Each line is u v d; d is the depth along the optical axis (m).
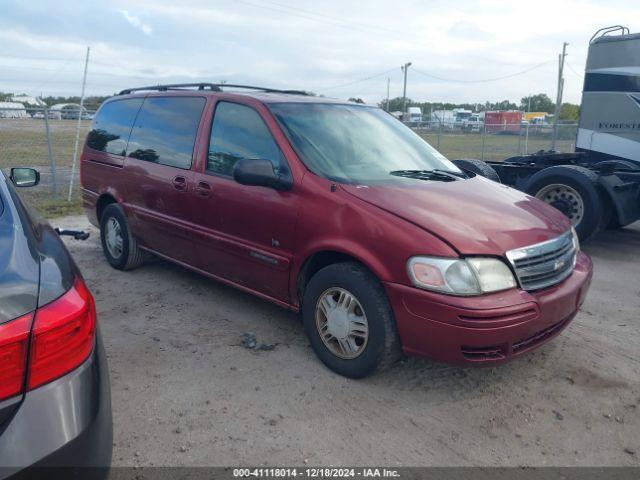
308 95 5.13
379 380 3.68
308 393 3.49
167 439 3.00
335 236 3.57
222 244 4.38
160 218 4.99
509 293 3.25
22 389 1.85
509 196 4.16
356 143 4.35
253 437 3.04
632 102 8.33
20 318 1.88
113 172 5.62
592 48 8.73
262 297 4.29
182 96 5.03
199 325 4.48
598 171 7.77
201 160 4.59
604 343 4.37
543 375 3.83
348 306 3.56
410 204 3.53
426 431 3.16
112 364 3.79
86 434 1.97
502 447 3.04
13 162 15.91
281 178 3.91
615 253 7.39
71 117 16.78
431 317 3.17
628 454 3.02
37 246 2.32
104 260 6.20
